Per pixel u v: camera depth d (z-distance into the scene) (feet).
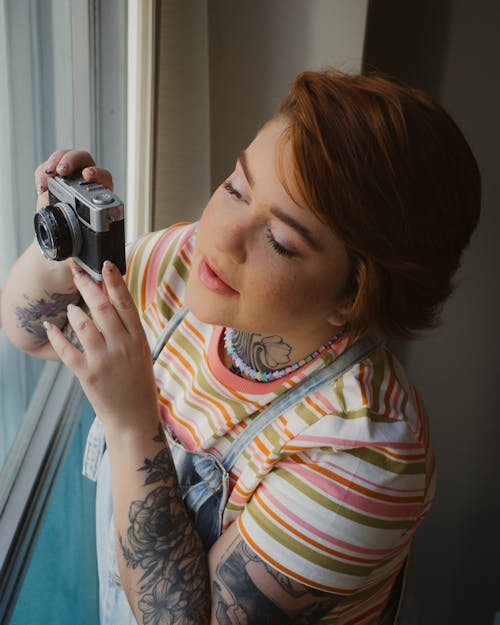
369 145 2.01
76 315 2.44
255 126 4.76
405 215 2.11
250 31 4.56
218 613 2.41
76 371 2.44
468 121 5.47
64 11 3.77
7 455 3.35
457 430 6.34
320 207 2.07
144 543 2.45
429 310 2.47
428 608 7.09
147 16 4.05
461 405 6.25
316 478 2.39
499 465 6.39
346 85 2.08
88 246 2.42
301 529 2.36
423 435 2.56
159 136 4.62
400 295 2.33
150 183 4.52
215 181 4.91
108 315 2.42
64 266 2.86
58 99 3.88
